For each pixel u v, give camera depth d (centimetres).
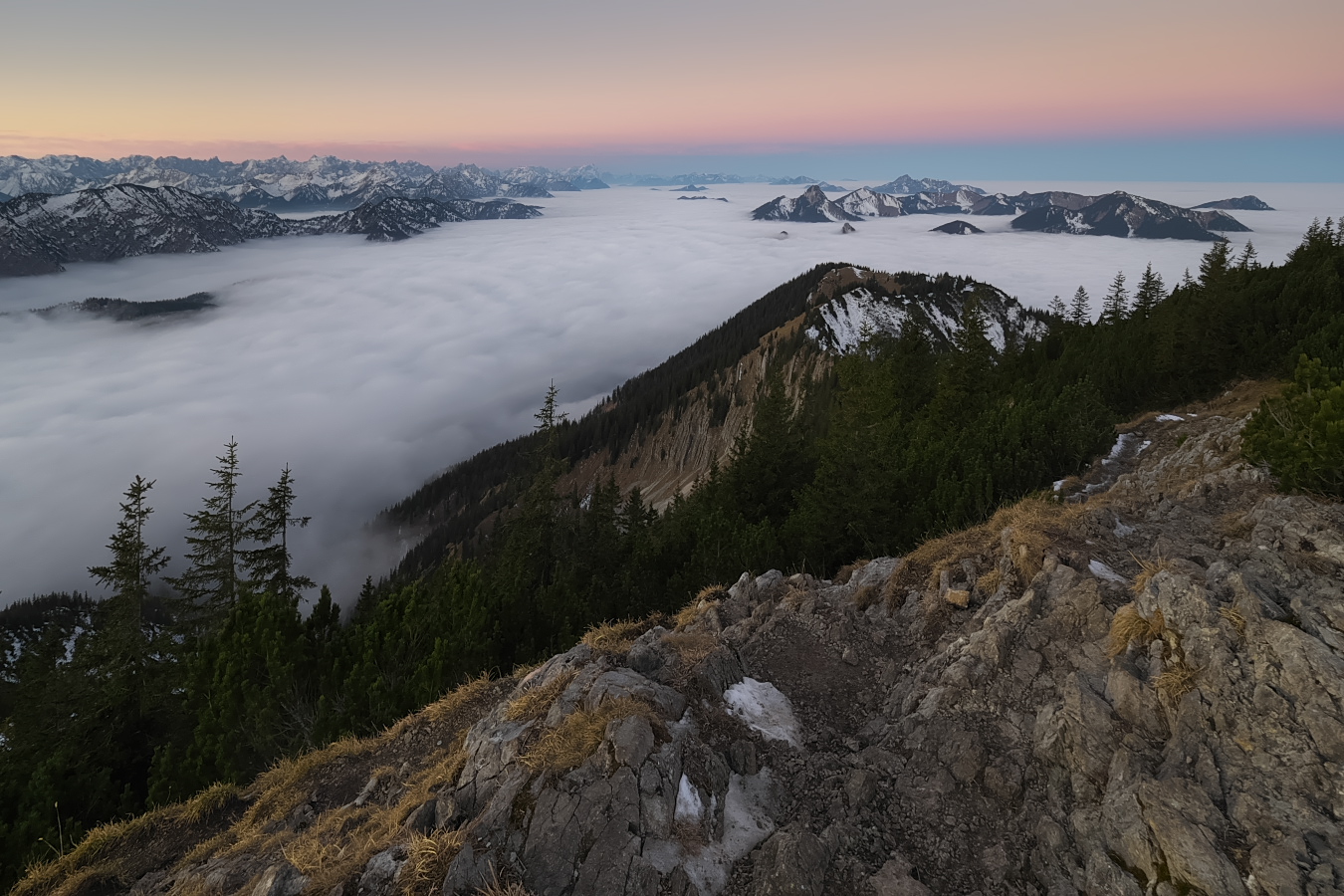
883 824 795
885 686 1100
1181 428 2853
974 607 1155
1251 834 607
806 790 859
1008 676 924
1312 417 1119
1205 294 4128
